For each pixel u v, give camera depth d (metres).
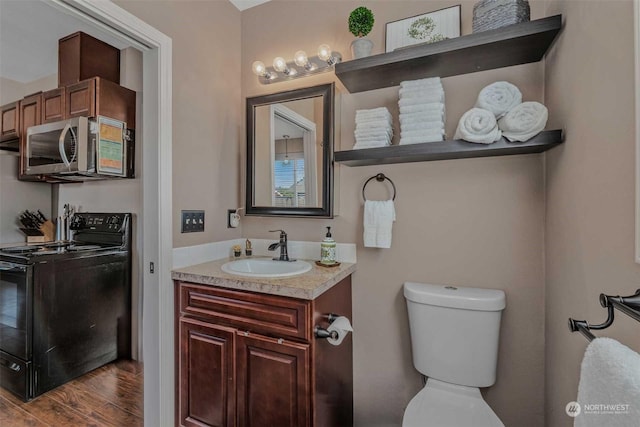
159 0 1.36
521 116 1.07
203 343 1.32
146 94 1.39
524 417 1.27
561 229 1.06
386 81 1.46
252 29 1.88
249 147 1.77
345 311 1.48
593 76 0.83
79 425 1.61
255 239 1.85
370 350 1.54
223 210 1.75
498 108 1.13
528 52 1.20
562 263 1.05
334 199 1.57
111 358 2.25
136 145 2.24
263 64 1.75
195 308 1.35
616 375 0.51
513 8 1.12
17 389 1.83
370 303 1.55
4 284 1.91
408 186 1.47
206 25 1.64
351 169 1.59
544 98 1.23
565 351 1.02
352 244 1.59
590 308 0.84
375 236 1.43
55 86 2.78
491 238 1.33
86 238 2.47
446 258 1.40
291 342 1.15
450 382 1.23
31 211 2.79
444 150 1.19
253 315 1.22
